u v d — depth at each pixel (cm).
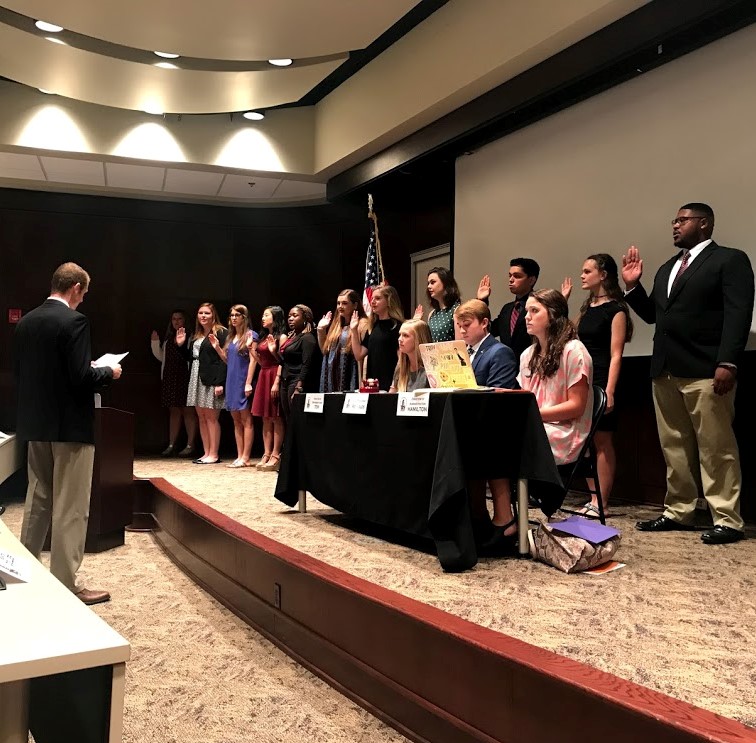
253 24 453
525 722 160
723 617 207
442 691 184
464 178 583
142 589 343
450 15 488
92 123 635
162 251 827
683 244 349
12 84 614
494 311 548
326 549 297
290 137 684
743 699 152
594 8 379
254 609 286
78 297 309
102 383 299
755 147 374
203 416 684
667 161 420
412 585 239
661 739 131
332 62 520
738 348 318
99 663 81
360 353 512
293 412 394
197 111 598
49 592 106
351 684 219
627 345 447
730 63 387
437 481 258
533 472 271
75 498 297
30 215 786
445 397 264
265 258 843
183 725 197
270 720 202
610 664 171
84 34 468
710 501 328
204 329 680
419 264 714
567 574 256
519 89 453
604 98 461
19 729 84
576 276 479
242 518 372
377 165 613
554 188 497
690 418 348
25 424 290
